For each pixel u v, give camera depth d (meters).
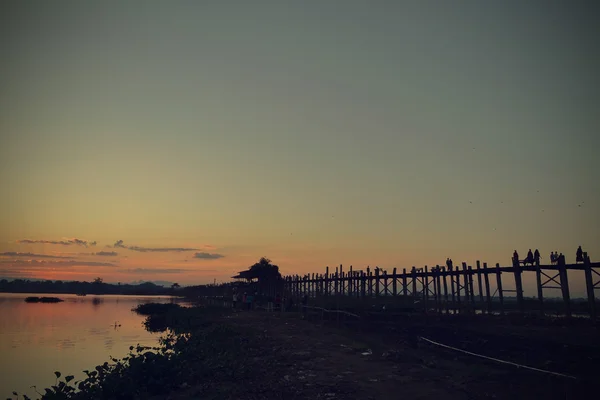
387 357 19.91
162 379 15.70
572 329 26.25
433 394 13.34
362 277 52.81
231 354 21.39
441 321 33.44
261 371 17.31
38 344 32.03
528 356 19.45
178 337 33.91
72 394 15.38
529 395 12.85
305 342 25.25
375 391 13.80
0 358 26.16
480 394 13.15
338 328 32.97
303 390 14.09
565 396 12.62
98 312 67.62
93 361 25.28
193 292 134.12
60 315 58.94
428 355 20.70
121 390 14.91
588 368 16.41
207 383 15.73
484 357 18.91
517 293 34.53
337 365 18.27
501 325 30.00
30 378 21.17
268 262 81.56
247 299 58.84
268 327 33.72
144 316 61.28
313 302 54.41
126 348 30.16
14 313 60.34
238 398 13.56
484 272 37.50
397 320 35.38
